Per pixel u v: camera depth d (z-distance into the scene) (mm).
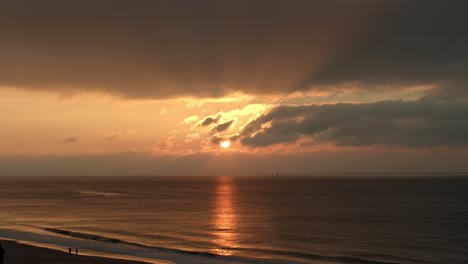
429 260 55344
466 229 83062
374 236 74375
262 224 90250
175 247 61156
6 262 44281
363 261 54125
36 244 59219
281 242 67625
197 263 48875
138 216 103688
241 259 52781
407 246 64812
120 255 51906
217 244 64875
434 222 94125
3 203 143750
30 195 194875
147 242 65312
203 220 96688
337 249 62125
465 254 59188
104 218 98688
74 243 60781
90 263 44656
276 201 159750
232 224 90062
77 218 98188
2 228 77188
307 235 75125
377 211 119438
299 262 52688
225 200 166125
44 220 93438
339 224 90812
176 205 139625
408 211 119125
